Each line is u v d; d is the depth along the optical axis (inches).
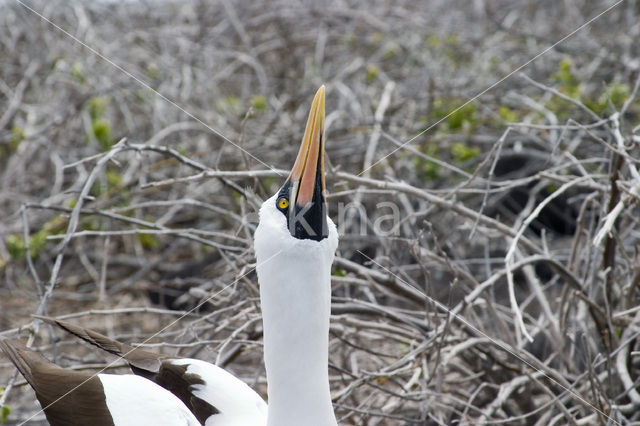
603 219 296.7
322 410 213.0
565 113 504.7
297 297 204.4
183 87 583.8
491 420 297.7
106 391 241.6
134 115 583.5
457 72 586.6
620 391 322.7
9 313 486.6
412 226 412.2
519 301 456.4
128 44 616.1
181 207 506.9
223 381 256.4
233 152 487.8
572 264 344.8
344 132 539.5
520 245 401.7
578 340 361.1
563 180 317.4
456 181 501.0
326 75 593.9
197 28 634.8
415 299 338.3
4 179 537.6
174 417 237.8
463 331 335.0
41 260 532.1
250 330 337.1
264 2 657.6
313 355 209.6
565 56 585.9
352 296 429.4
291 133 503.2
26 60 602.2
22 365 258.8
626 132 434.6
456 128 489.4
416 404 343.3
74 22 618.2
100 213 343.9
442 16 668.7
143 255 543.2
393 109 535.8
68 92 565.0
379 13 658.2
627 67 525.3
